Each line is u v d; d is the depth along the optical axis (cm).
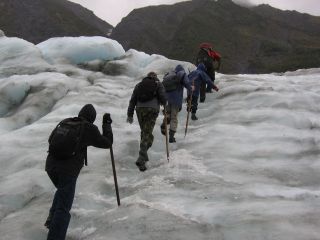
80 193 683
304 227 479
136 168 809
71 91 1299
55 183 545
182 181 674
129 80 1484
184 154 814
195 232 497
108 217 571
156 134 955
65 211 525
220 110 1093
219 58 1277
